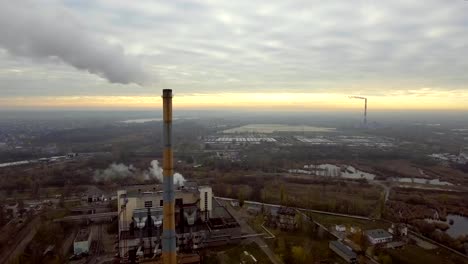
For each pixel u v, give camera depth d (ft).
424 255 344.90
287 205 511.81
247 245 367.25
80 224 437.58
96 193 579.89
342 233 402.93
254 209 499.51
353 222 444.96
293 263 325.21
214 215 424.87
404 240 385.09
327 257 339.36
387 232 394.52
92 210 485.97
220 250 353.92
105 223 443.32
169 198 275.59
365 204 518.37
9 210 485.56
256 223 434.30
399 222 441.27
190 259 313.73
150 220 366.02
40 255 342.85
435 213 491.31
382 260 330.34
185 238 362.33
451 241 372.38
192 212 394.52
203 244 361.30
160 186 468.34
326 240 382.22
